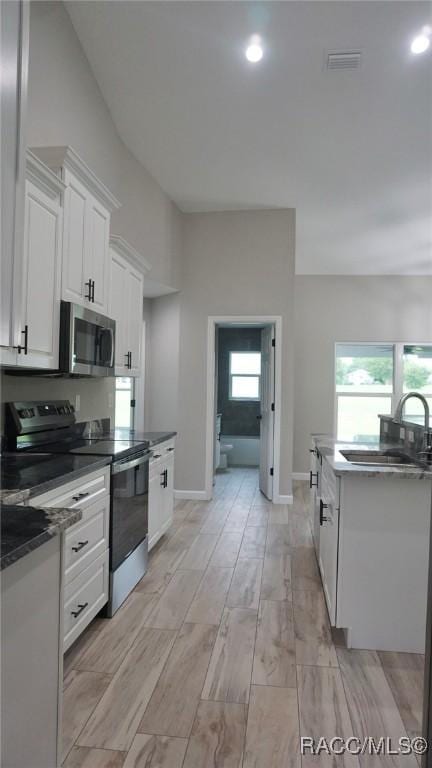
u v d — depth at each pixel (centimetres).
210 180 446
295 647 229
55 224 233
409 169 411
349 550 228
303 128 354
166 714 179
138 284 385
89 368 269
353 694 193
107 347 298
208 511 477
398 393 686
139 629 243
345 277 694
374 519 227
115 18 265
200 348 526
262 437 568
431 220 517
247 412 790
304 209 503
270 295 513
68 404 313
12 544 108
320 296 695
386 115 334
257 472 707
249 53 278
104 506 244
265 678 203
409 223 527
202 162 412
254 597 283
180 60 290
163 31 268
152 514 338
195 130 363
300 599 282
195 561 340
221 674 205
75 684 197
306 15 250
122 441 314
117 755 159
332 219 523
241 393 794
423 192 453
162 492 367
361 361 699
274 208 509
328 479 272
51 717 127
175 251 508
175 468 530
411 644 226
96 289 287
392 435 333
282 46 273
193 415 528
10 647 106
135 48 285
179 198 489
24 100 105
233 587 297
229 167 420
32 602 116
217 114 342
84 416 344
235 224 520
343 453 296
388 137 362
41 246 219
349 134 359
